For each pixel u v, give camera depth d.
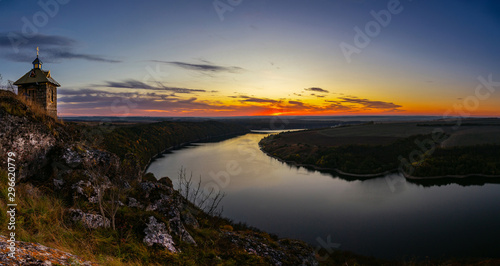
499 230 47.81
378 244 41.59
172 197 14.29
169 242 10.11
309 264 15.73
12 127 10.73
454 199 66.44
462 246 41.59
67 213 8.78
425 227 48.84
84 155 13.19
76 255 6.45
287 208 56.84
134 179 17.73
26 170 10.81
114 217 9.93
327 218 52.41
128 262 7.69
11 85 13.12
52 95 20.56
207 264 9.96
